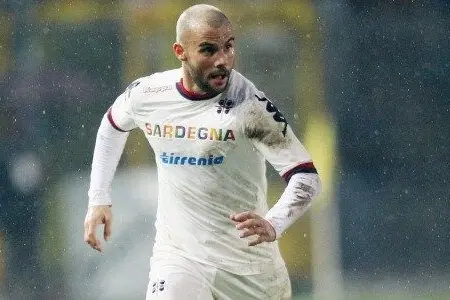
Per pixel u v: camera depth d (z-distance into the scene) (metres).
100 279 38.06
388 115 43.22
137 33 42.44
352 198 42.06
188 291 17.66
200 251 17.86
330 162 42.44
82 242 39.22
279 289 18.59
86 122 42.19
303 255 40.28
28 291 38.59
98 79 42.41
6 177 40.75
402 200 41.81
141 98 17.83
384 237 41.44
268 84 42.38
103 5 42.50
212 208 17.69
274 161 17.47
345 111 42.94
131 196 38.91
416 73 43.59
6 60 42.38
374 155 42.78
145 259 38.03
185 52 17.05
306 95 42.53
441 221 41.62
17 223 39.88
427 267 40.97
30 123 41.88
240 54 42.25
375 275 40.72
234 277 18.00
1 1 42.31
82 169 41.53
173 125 17.52
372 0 43.66
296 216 17.16
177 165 17.66
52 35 42.59
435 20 44.09
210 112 17.30
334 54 42.91
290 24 42.59
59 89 42.28
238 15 42.34
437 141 43.03
